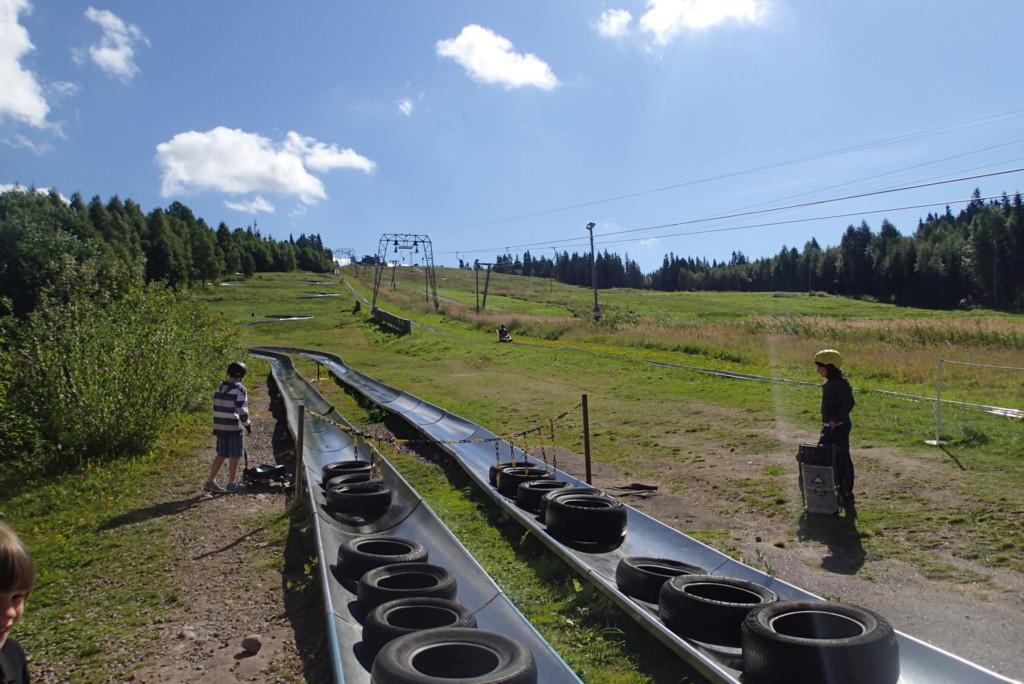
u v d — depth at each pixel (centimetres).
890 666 439
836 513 883
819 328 3116
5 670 232
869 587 664
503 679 413
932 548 760
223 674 514
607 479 1116
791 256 16762
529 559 771
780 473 1093
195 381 1792
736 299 11469
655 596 599
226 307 7581
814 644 435
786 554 763
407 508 889
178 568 747
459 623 517
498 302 9206
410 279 14588
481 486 1041
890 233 14250
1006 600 623
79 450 1267
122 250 7725
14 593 222
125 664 537
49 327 1467
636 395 1991
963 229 12962
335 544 793
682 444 1348
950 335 2672
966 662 459
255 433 1617
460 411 1842
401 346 4203
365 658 517
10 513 987
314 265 16000
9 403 1247
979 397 1653
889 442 1248
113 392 1299
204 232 10838
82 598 673
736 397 1827
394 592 577
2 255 4862
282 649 552
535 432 1523
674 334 3331
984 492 927
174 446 1409
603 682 497
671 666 512
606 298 10931
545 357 3078
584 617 607
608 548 766
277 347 4469
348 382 2539
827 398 929
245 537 845
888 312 8512
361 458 1267
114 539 848
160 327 1661
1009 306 9975
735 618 518
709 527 867
